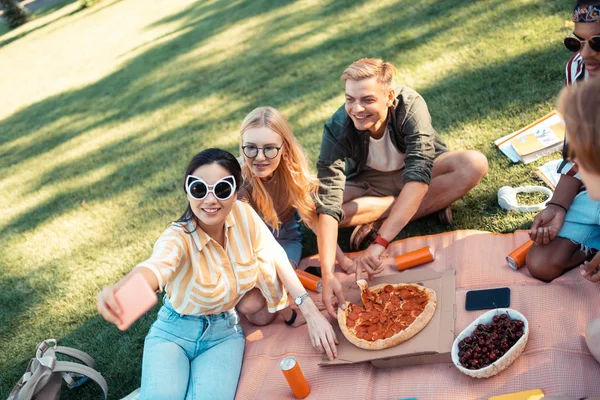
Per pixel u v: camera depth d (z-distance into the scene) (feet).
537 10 17.80
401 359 7.73
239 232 8.34
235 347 8.70
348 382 7.86
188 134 19.86
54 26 60.08
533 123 12.09
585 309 7.67
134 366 9.76
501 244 9.42
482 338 7.36
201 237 7.91
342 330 8.39
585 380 6.77
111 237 14.49
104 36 45.32
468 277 8.92
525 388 6.89
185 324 8.34
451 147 12.82
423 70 17.08
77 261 13.82
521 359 7.25
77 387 9.59
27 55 50.24
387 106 9.45
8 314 12.37
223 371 8.20
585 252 8.35
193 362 8.39
